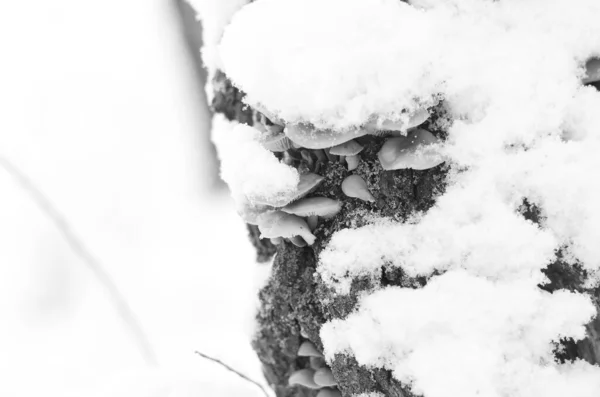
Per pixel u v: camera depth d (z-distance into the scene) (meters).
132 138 2.19
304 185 0.48
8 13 2.38
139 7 2.22
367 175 0.48
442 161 0.46
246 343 0.86
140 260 1.59
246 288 1.17
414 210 0.47
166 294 1.37
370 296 0.47
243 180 0.48
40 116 2.29
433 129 0.47
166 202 1.89
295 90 0.45
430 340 0.44
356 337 0.46
